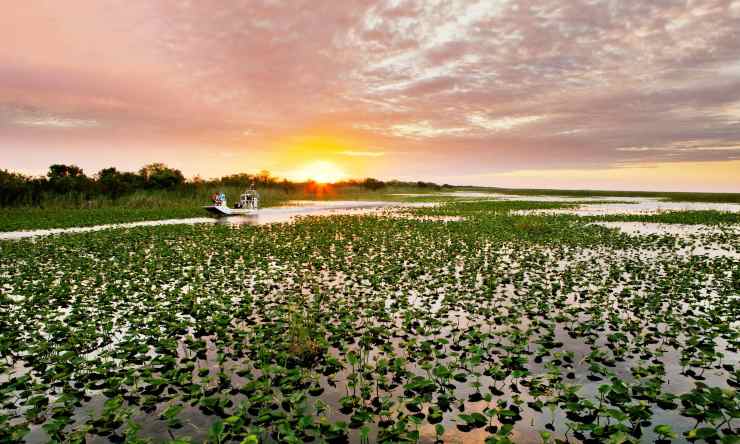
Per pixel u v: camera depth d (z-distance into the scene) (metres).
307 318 6.61
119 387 4.62
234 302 7.58
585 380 4.85
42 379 4.81
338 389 4.62
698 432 3.64
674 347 5.76
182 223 20.70
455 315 7.11
